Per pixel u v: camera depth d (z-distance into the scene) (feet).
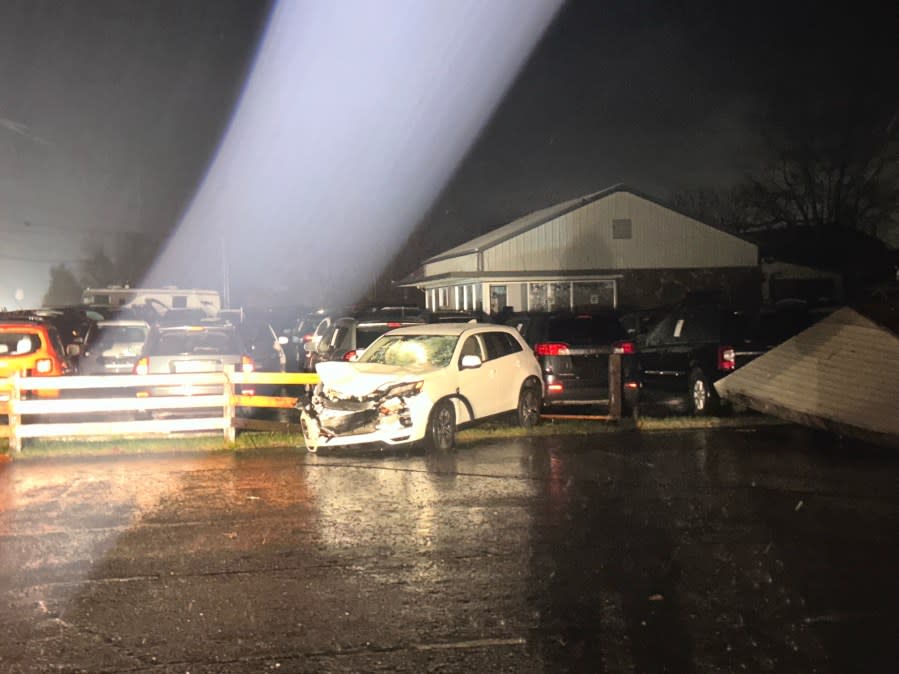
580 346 52.03
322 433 39.91
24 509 30.42
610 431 46.75
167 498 31.96
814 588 21.74
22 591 21.93
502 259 131.75
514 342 47.78
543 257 132.87
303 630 19.21
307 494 32.45
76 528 27.84
